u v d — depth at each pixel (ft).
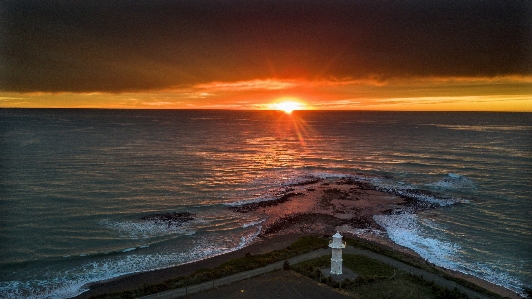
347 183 166.61
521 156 237.25
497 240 101.14
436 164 211.61
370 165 210.38
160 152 254.68
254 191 152.15
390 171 192.85
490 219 117.91
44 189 145.89
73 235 100.73
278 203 135.44
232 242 99.50
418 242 100.27
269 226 112.57
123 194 142.31
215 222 114.83
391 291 66.49
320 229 110.52
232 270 76.84
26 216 114.62
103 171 183.42
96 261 86.12
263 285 69.26
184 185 159.94
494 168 198.08
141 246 94.89
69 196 137.08
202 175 181.16
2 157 215.51
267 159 232.94
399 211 126.62
